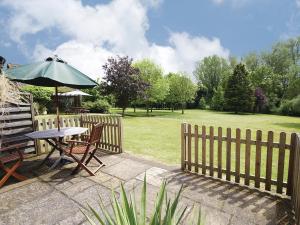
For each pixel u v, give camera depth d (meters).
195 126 4.21
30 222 2.73
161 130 11.28
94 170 4.44
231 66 49.28
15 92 4.88
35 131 5.06
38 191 3.55
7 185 3.78
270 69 39.62
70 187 3.69
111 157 5.39
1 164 3.69
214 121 18.12
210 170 4.11
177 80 30.98
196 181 3.89
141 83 22.47
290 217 2.76
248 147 3.64
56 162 4.54
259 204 3.08
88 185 3.76
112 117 5.95
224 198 3.26
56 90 4.76
